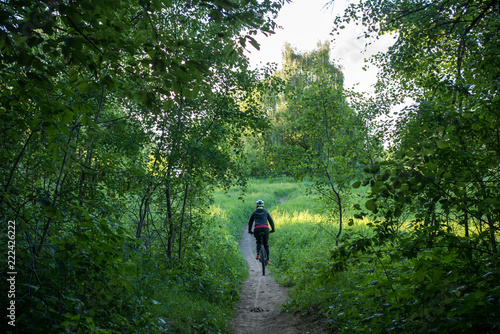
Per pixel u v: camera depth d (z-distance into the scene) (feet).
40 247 10.14
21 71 8.73
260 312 21.40
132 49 8.33
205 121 22.57
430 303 7.44
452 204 9.27
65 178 14.48
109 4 7.21
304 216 63.21
